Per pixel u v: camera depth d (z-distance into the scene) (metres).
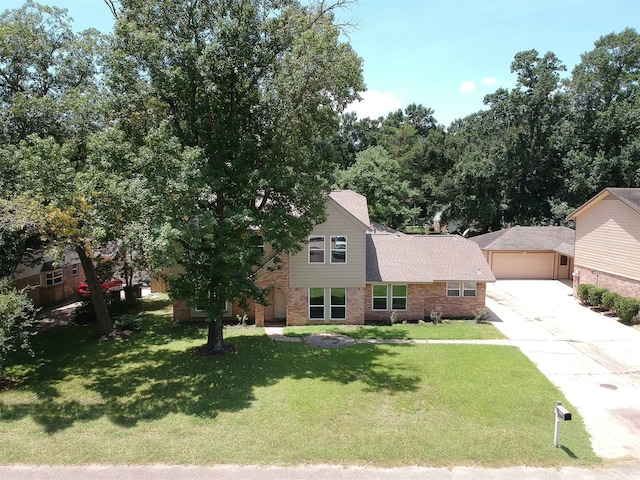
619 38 48.31
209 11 16.75
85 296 26.62
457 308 26.44
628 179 43.16
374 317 26.17
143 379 16.47
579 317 26.14
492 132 58.84
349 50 17.52
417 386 15.57
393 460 10.81
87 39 20.36
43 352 20.11
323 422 12.84
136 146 16.28
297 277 25.09
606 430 12.39
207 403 14.22
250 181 17.34
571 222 47.31
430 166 61.66
